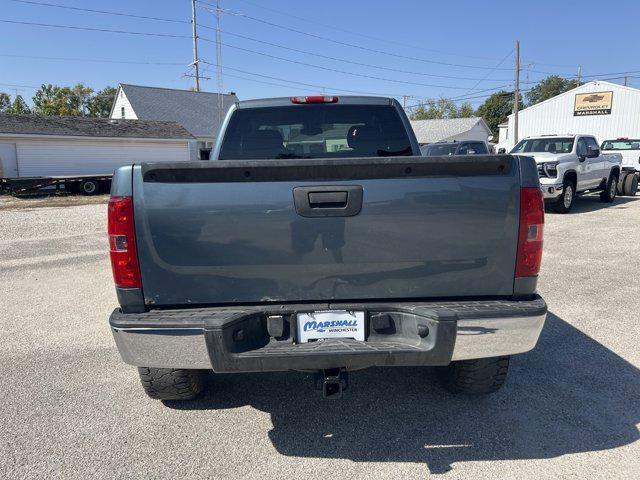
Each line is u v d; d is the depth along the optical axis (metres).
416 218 2.71
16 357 4.43
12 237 11.17
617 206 14.70
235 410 3.44
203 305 2.78
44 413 3.44
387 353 2.62
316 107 4.32
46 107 63.38
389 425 3.21
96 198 22.95
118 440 3.09
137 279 2.72
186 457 2.91
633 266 7.36
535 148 14.22
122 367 4.20
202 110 44.00
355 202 2.68
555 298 5.86
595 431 3.10
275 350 2.64
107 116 70.69
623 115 34.09
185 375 3.29
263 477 2.72
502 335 2.68
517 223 2.75
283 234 2.70
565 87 83.81
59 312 5.75
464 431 3.12
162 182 2.66
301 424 3.25
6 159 26.73
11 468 2.82
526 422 3.21
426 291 2.79
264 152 4.34
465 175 2.71
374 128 4.36
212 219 2.68
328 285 2.76
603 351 4.33
